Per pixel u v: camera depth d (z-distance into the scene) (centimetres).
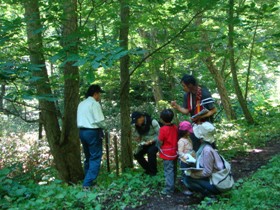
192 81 468
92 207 434
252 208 380
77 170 656
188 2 519
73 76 541
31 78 393
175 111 1067
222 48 748
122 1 584
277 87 1859
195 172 433
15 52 529
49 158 864
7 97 418
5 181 443
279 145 751
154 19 626
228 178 426
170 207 439
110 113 1394
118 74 868
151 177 559
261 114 1255
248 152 718
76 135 652
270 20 914
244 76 1445
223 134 945
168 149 492
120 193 491
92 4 605
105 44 375
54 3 493
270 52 1092
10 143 1004
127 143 703
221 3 586
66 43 446
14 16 718
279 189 433
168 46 691
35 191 456
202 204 416
